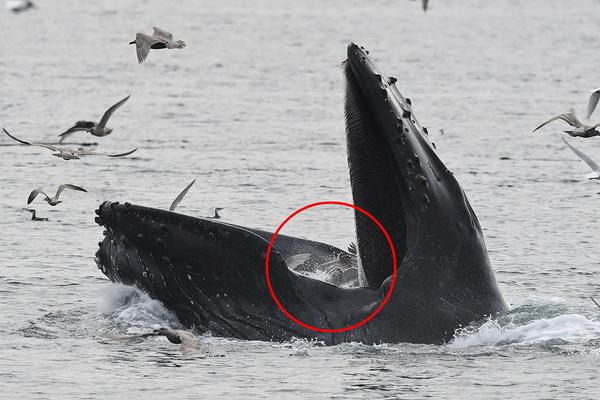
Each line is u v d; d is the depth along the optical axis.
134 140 137.00
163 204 100.88
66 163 119.81
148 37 67.94
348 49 63.53
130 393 54.22
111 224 61.81
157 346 61.34
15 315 67.44
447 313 60.91
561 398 54.28
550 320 65.50
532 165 124.06
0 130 140.75
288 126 150.38
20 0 128.25
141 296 65.50
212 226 60.66
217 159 123.94
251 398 53.66
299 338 60.28
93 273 77.56
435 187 62.06
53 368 57.84
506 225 95.56
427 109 169.12
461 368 57.97
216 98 179.50
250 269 60.38
